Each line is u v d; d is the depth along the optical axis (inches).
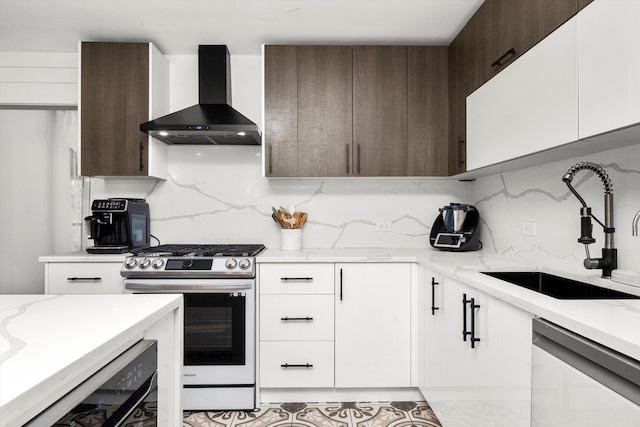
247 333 89.3
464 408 64.1
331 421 84.5
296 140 101.6
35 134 129.4
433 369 80.4
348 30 98.4
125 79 100.9
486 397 55.9
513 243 89.9
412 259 91.8
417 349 92.1
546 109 58.6
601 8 46.9
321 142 101.9
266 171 101.5
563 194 72.7
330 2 85.7
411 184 116.1
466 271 68.0
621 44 43.9
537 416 42.7
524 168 85.0
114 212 99.7
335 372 91.7
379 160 102.1
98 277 92.7
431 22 94.3
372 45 102.9
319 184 115.8
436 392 78.5
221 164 115.3
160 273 87.3
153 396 38.3
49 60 111.5
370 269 91.9
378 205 116.0
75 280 92.4
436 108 102.6
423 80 102.5
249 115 114.3
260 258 90.3
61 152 129.3
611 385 31.8
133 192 114.4
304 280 91.0
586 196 66.9
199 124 94.8
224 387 89.4
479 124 82.9
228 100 107.3
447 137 102.5
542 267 73.5
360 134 102.0
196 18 92.4
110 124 101.0
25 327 32.4
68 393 26.6
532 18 62.3
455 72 97.3
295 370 91.6
